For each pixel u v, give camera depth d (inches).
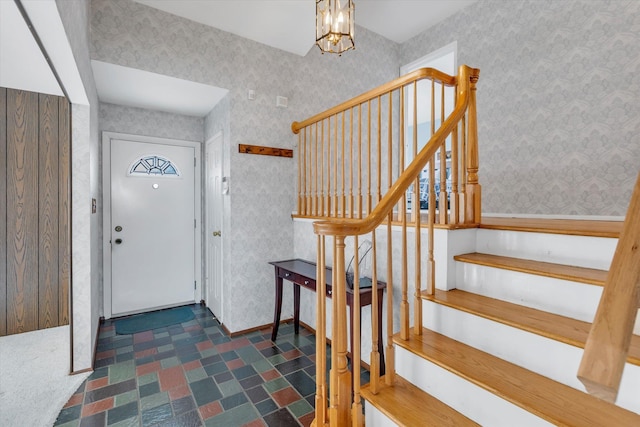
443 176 71.9
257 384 86.4
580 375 20.2
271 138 127.5
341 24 83.7
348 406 52.4
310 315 124.7
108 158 134.6
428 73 71.2
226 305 124.6
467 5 138.3
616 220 99.3
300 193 128.9
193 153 155.0
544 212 116.0
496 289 63.4
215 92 121.0
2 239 113.0
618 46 98.7
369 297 82.0
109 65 97.7
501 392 44.0
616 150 99.7
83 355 92.1
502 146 127.3
